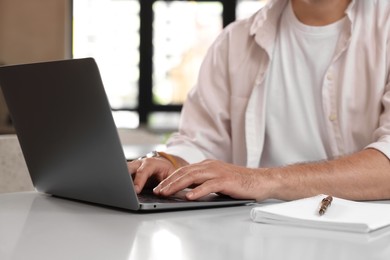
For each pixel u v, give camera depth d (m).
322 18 1.89
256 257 0.90
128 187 1.23
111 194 1.29
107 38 6.39
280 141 1.98
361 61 1.85
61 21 5.10
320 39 1.90
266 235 1.05
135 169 1.48
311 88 1.94
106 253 0.92
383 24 1.83
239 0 6.49
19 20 5.04
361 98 1.85
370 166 1.48
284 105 1.97
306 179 1.42
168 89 6.59
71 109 1.27
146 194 1.39
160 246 0.96
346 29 1.87
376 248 0.97
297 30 1.93
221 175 1.35
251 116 1.96
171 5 6.48
